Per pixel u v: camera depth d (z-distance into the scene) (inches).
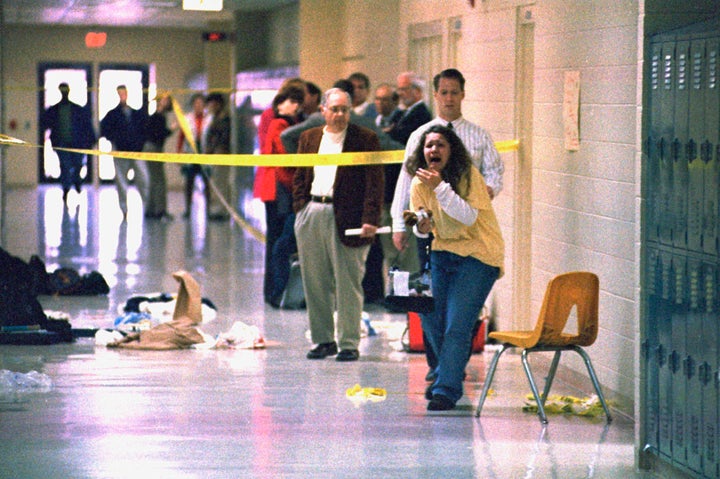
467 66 1163.9
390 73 1471.5
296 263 1261.1
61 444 689.0
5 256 1056.2
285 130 1175.6
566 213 906.7
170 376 899.4
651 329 649.0
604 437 723.4
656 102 642.8
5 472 628.7
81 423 742.5
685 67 602.5
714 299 567.2
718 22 561.6
